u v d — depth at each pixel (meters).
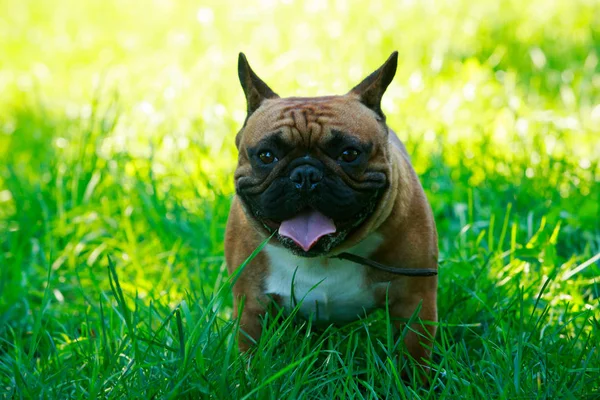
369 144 3.71
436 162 6.47
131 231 5.80
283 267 4.06
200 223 5.80
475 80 8.44
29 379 3.75
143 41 11.10
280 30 10.41
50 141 7.75
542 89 8.48
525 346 3.82
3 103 9.38
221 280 5.04
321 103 3.84
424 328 3.90
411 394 3.67
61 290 5.36
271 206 3.70
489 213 5.79
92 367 3.87
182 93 8.14
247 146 3.82
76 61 10.78
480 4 11.42
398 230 3.94
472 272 4.77
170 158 6.80
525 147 6.69
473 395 3.62
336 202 3.62
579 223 5.60
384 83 3.93
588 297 4.92
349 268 4.01
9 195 6.85
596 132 7.34
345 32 10.05
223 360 3.70
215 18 11.33
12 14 13.09
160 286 5.12
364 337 4.35
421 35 10.03
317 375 3.83
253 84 4.11
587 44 9.82
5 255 5.66
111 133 6.75
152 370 3.73
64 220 5.95
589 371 3.71
